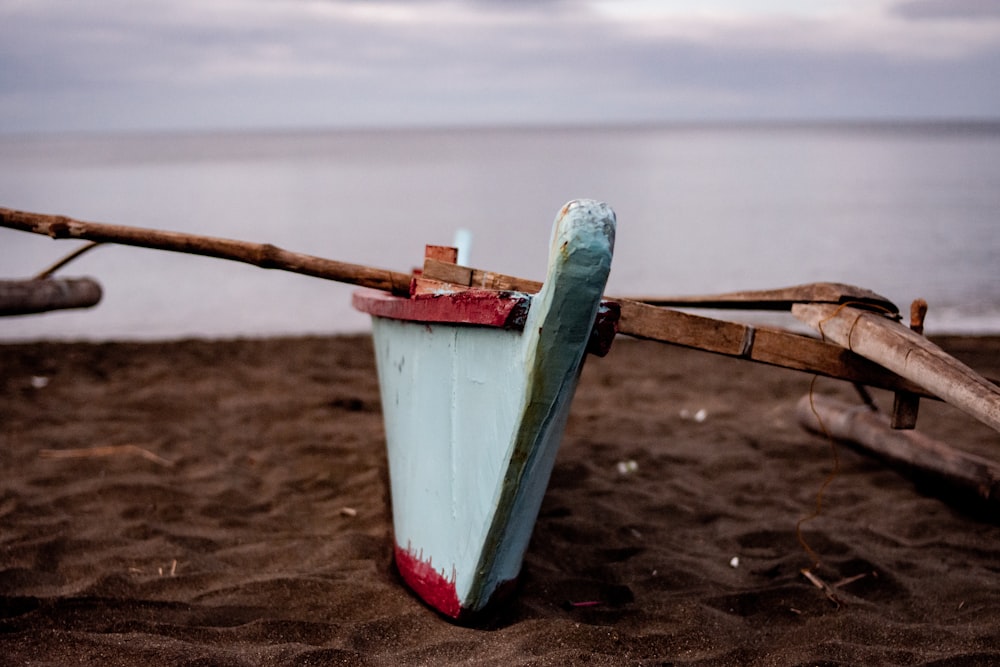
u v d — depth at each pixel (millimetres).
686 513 4816
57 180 44406
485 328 2949
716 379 8297
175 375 8086
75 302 6043
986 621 3496
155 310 13227
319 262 3809
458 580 3230
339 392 7559
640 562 4094
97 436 6066
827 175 44875
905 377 3434
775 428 6598
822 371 3748
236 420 6574
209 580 3801
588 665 2930
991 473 4555
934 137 146750
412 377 3588
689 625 3396
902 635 3316
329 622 3289
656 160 66938
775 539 4438
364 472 5395
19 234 20984
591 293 2537
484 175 49031
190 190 37438
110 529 4387
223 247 3818
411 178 46469
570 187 38656
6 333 11508
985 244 19125
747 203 29594
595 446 6074
